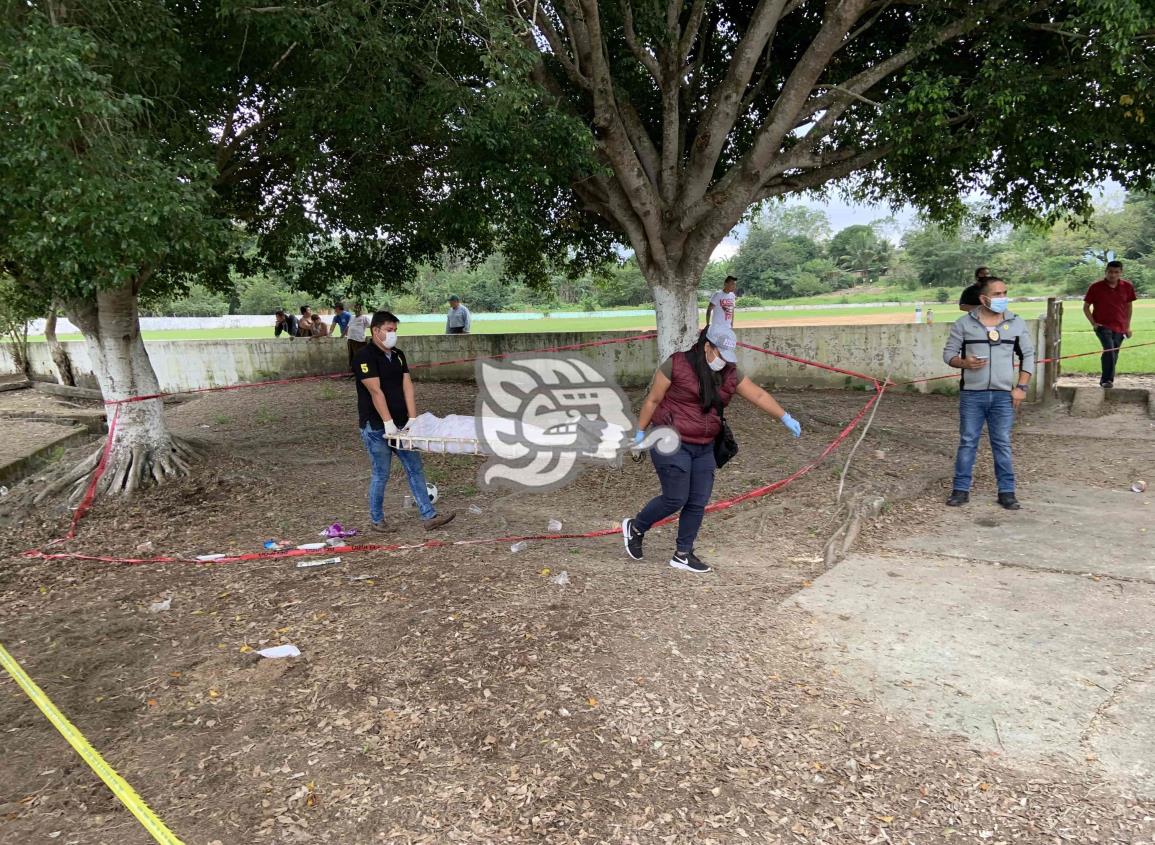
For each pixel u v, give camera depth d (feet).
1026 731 9.91
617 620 13.11
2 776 9.80
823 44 22.16
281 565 17.19
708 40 31.96
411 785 9.14
